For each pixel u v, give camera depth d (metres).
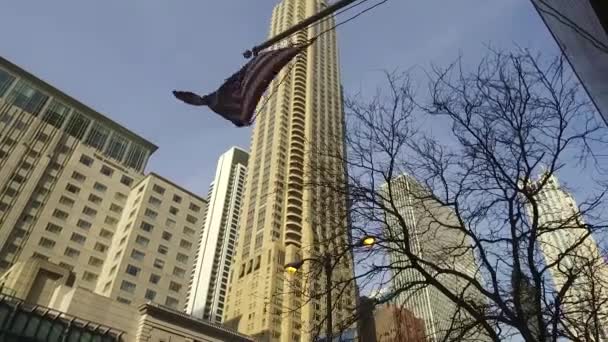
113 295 65.88
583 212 7.87
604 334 7.75
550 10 5.18
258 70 10.45
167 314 45.69
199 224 84.31
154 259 73.56
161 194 82.06
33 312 39.22
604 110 4.32
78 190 81.75
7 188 74.25
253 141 116.12
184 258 77.69
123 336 43.66
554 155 7.84
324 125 110.25
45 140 85.19
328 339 8.03
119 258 70.94
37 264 52.34
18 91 94.12
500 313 7.54
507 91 8.45
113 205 83.88
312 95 116.19
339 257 8.17
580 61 4.80
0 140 79.94
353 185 8.44
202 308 151.00
